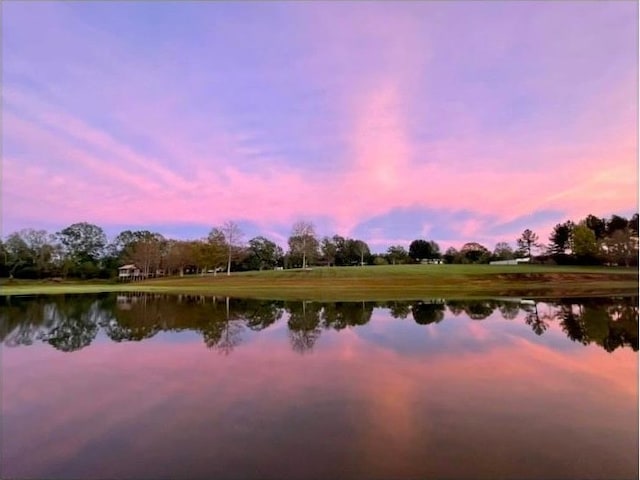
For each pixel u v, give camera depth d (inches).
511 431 214.2
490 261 3700.8
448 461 181.5
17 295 1446.9
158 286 2206.0
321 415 239.3
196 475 173.0
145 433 216.5
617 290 1330.0
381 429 217.8
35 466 183.8
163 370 352.2
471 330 554.3
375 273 2237.9
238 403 262.2
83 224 4042.8
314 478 168.6
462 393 280.2
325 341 481.7
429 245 3978.8
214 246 3112.7
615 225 3248.0
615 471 172.9
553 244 3639.3
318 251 3599.9
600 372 335.3
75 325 651.5
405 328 577.6
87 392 291.1
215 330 579.5
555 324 608.1
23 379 327.6
